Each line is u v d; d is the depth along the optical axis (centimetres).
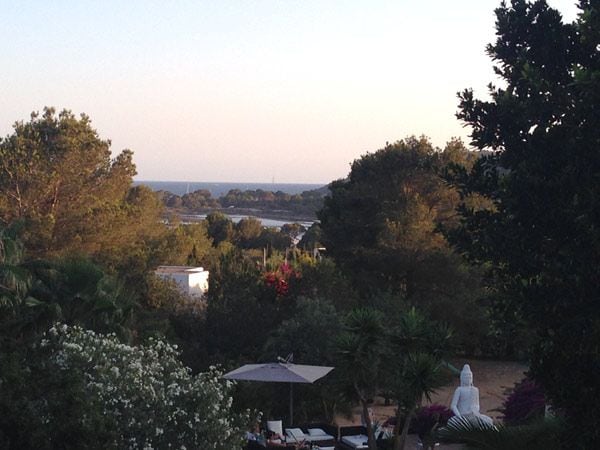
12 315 1681
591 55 991
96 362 1232
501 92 973
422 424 1764
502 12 1015
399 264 3719
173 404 1251
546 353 921
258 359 2502
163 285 3145
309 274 2923
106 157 3981
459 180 1016
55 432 880
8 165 3572
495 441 1024
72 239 3481
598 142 859
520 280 912
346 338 1372
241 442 1362
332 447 1866
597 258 843
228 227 10762
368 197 4103
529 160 923
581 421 891
